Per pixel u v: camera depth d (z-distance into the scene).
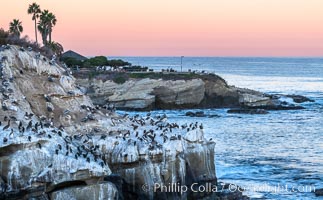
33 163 41.38
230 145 84.00
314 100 157.12
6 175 40.91
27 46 58.38
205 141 53.38
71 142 45.25
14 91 48.28
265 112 127.69
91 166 42.28
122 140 48.03
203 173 52.34
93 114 52.28
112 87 132.38
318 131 100.56
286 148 82.00
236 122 111.62
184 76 135.75
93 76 135.50
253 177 62.62
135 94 128.62
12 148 41.34
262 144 85.31
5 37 59.19
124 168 47.06
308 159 73.56
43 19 141.25
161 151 47.47
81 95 54.47
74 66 151.75
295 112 131.62
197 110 130.75
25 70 51.91
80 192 42.06
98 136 48.75
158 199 47.41
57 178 41.44
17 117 45.38
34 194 41.19
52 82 52.56
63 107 51.47
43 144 42.28
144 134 49.09
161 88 130.50
